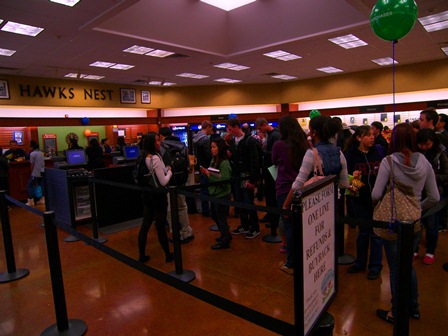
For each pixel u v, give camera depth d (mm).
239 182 4492
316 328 1444
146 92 15508
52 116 13445
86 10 6273
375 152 3016
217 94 15906
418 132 3107
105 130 16078
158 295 3012
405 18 2385
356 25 7414
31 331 2551
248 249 4039
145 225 3762
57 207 5555
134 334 2436
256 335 2375
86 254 4105
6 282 3400
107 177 5336
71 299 2986
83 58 9742
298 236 1260
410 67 12617
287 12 8133
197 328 2480
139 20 7559
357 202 3074
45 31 7312
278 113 15719
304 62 11375
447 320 2439
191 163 5734
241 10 8711
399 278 1596
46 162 9797
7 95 11562
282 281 3180
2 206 3467
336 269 1688
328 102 15320
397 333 1625
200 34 8789
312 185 1383
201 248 4145
